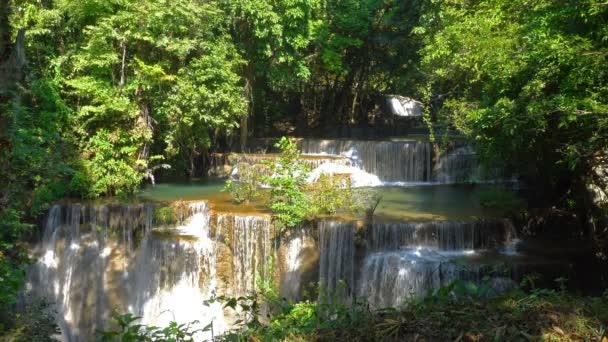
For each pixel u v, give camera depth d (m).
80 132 18.52
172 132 19.70
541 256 13.86
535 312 4.46
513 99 12.52
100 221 16.48
